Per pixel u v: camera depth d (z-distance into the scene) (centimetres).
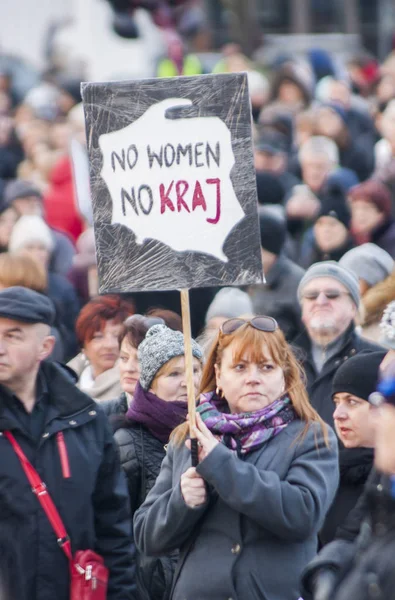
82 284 2227
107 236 1080
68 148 3012
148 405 1224
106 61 4344
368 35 5859
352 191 2059
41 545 1071
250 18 5003
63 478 1082
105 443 1110
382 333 1151
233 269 1063
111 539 1117
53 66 4425
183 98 1066
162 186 1070
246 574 1023
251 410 1053
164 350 1221
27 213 2442
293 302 1858
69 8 4794
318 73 3869
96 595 1072
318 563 945
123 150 1075
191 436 1030
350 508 1162
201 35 5041
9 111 4050
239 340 1052
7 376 1085
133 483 1216
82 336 1499
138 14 4038
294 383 1068
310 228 2273
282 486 1012
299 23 5891
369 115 3114
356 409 1153
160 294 1938
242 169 1061
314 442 1047
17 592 1066
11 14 4781
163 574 1168
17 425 1083
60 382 1112
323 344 1430
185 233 1068
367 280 1644
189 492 1027
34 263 1516
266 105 3403
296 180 2683
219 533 1038
